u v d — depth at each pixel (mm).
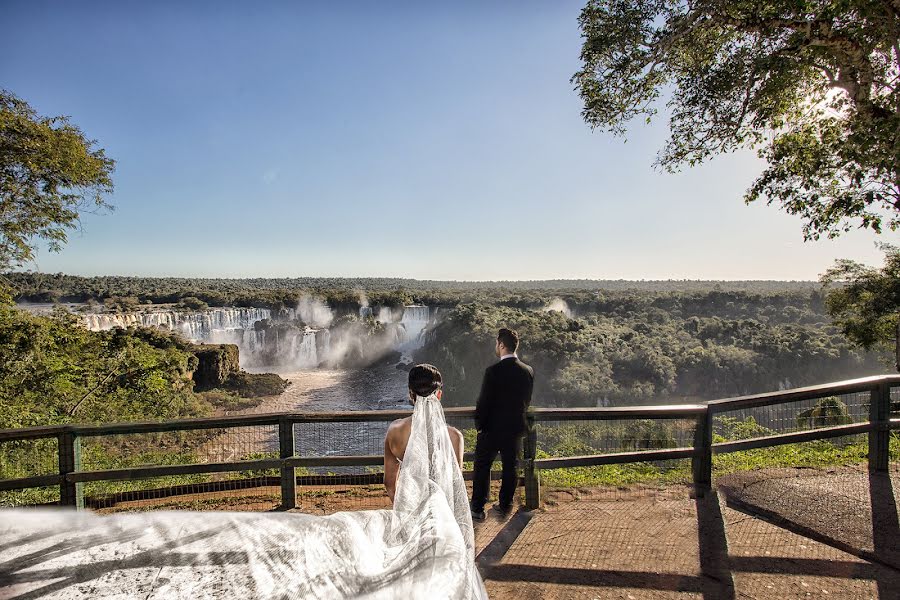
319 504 4895
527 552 3539
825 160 6383
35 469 6449
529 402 4188
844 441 7094
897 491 4438
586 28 8000
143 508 4656
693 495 4551
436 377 2104
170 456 7301
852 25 5762
